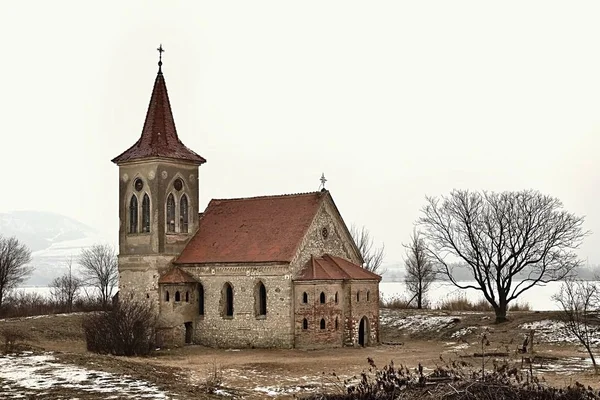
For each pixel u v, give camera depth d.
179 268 70.25
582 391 32.78
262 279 65.56
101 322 59.25
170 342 66.88
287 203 70.44
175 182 71.69
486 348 64.31
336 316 65.06
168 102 74.25
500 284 77.56
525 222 75.88
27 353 48.09
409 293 163.00
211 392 38.16
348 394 34.25
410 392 31.88
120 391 36.25
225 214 73.25
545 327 71.19
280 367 50.59
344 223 71.56
